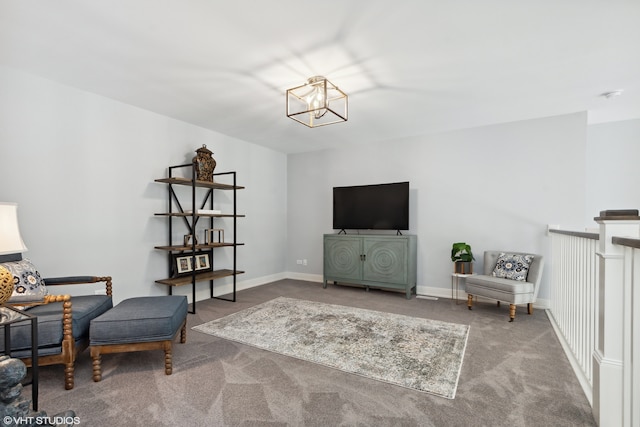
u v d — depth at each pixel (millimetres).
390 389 1891
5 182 2469
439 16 1834
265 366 2189
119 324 2008
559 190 3633
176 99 3146
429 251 4398
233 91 2941
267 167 5238
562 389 1885
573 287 2449
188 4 1729
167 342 2068
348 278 4598
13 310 1723
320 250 5332
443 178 4312
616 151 3859
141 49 2211
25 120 2568
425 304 3840
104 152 3092
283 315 3357
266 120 3811
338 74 2578
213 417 1619
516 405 1724
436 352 2414
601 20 1862
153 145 3523
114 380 1995
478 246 4078
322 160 5328
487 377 2031
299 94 2982
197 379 2008
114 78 2680
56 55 2297
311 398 1797
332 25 1925
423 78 2652
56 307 2113
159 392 1854
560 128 3627
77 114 2891
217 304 3818
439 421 1590
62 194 2795
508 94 3004
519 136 3840
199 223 4082
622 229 1497
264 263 5176
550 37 2047
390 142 4699
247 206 4848
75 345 1965
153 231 3533
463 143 4180
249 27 1948
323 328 2947
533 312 3510
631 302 1350
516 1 1703
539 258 3391
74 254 2873
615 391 1490
